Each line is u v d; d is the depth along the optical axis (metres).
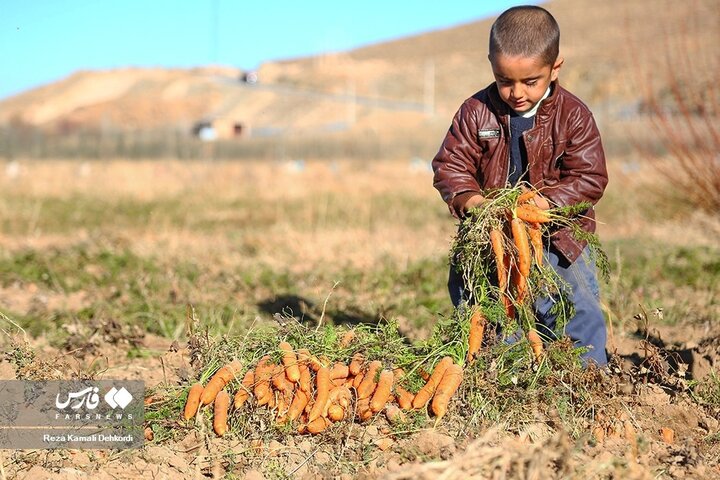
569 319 4.80
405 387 4.45
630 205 15.24
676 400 4.96
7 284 9.60
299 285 9.16
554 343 4.51
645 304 7.69
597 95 49.16
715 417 4.86
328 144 50.44
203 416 4.42
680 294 8.50
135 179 27.81
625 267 9.47
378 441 4.29
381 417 4.45
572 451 3.89
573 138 4.64
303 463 4.16
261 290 8.87
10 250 11.81
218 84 101.31
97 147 48.69
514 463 3.60
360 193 22.06
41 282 9.62
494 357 4.50
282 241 12.34
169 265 9.95
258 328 4.94
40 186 25.19
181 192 23.34
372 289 8.86
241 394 4.38
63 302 8.51
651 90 14.44
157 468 4.21
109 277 9.46
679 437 4.62
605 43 81.12
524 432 4.27
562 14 99.44
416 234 13.40
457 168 4.77
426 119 76.56
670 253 10.43
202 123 62.38
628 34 14.77
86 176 30.31
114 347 6.39
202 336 4.79
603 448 4.25
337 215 16.44
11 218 16.83
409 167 39.75
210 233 14.27
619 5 98.00
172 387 4.76
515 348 4.51
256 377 4.40
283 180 27.67
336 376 4.44
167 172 32.91
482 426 4.34
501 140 4.73
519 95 4.45
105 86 114.25
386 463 4.16
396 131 69.38
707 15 68.44
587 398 4.46
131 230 14.56
